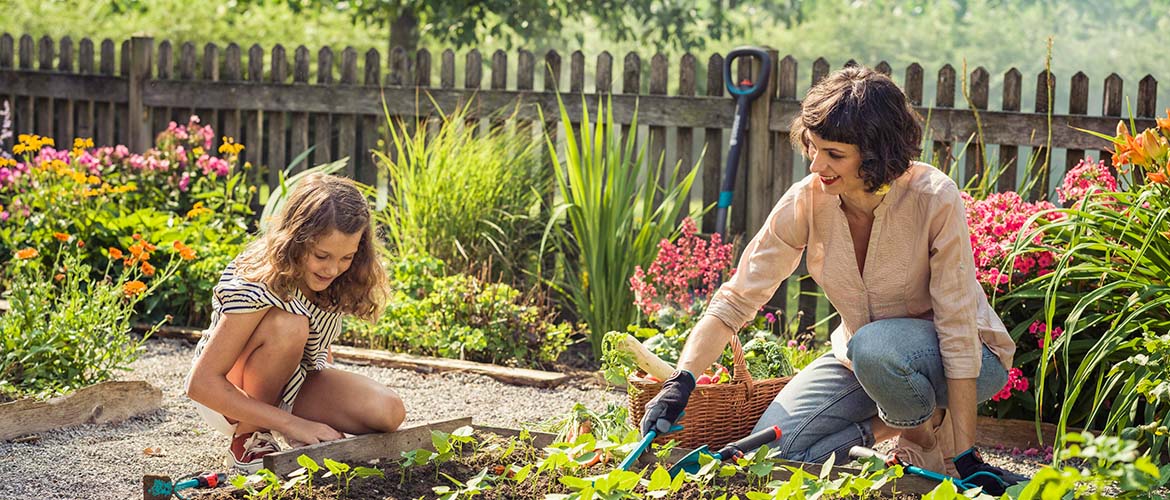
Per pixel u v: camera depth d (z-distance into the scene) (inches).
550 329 223.9
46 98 312.0
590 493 94.8
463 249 245.0
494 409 183.2
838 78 109.5
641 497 100.5
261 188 313.7
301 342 123.6
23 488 129.2
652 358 136.0
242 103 293.1
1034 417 171.6
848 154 107.5
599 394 196.1
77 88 307.0
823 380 128.9
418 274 235.8
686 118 254.7
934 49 843.4
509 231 252.1
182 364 205.5
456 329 217.2
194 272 235.0
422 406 183.8
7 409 148.3
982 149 220.5
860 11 853.8
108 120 306.2
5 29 530.3
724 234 233.8
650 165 239.9
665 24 582.6
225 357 120.2
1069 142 220.1
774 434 117.5
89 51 308.7
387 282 131.0
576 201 232.7
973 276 116.0
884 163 106.8
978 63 828.6
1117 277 148.9
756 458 107.0
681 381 115.0
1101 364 151.5
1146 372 127.2
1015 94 226.5
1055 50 809.5
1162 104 772.6
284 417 119.8
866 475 103.7
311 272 118.4
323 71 288.5
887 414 120.6
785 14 724.0
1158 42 781.9
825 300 248.8
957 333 114.3
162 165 274.1
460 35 505.0
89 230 250.2
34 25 532.1
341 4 498.0
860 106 106.0
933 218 114.5
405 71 283.0
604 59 261.7
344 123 286.5
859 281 121.8
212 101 295.9
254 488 106.6
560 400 191.0
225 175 285.7
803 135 113.8
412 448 123.6
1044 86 221.9
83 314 174.2
